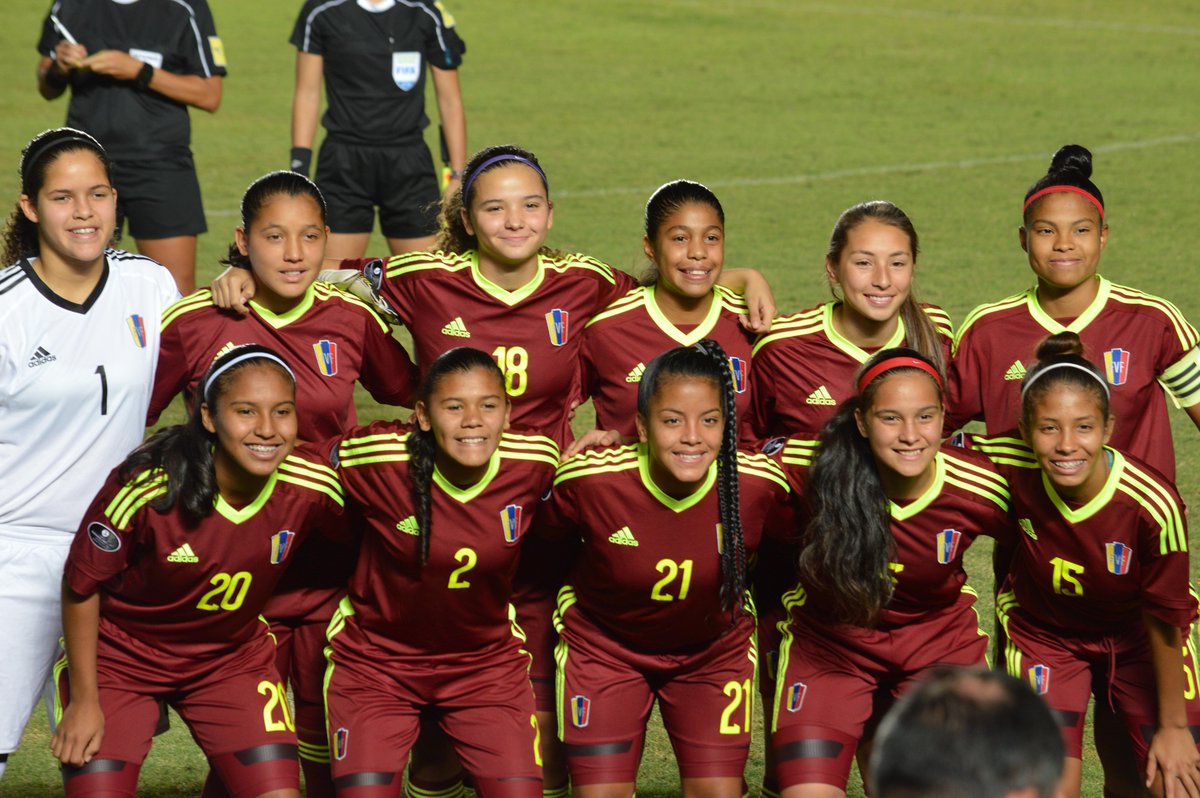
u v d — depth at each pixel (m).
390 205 15.15
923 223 21.38
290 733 6.82
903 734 3.26
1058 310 8.09
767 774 7.77
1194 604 6.87
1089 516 6.76
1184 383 8.12
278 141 26.47
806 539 6.98
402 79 14.71
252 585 6.75
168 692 6.82
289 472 6.70
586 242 20.22
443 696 6.95
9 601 7.02
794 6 44.00
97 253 7.08
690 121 29.00
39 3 40.38
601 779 7.02
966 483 6.89
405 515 6.71
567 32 39.16
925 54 36.53
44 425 7.07
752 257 19.44
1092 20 41.47
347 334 8.01
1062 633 7.20
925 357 6.80
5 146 25.11
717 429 6.62
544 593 7.66
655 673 7.16
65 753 6.50
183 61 13.66
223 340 7.76
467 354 6.57
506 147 8.20
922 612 7.14
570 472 6.93
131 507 6.45
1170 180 23.89
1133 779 7.38
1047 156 25.89
